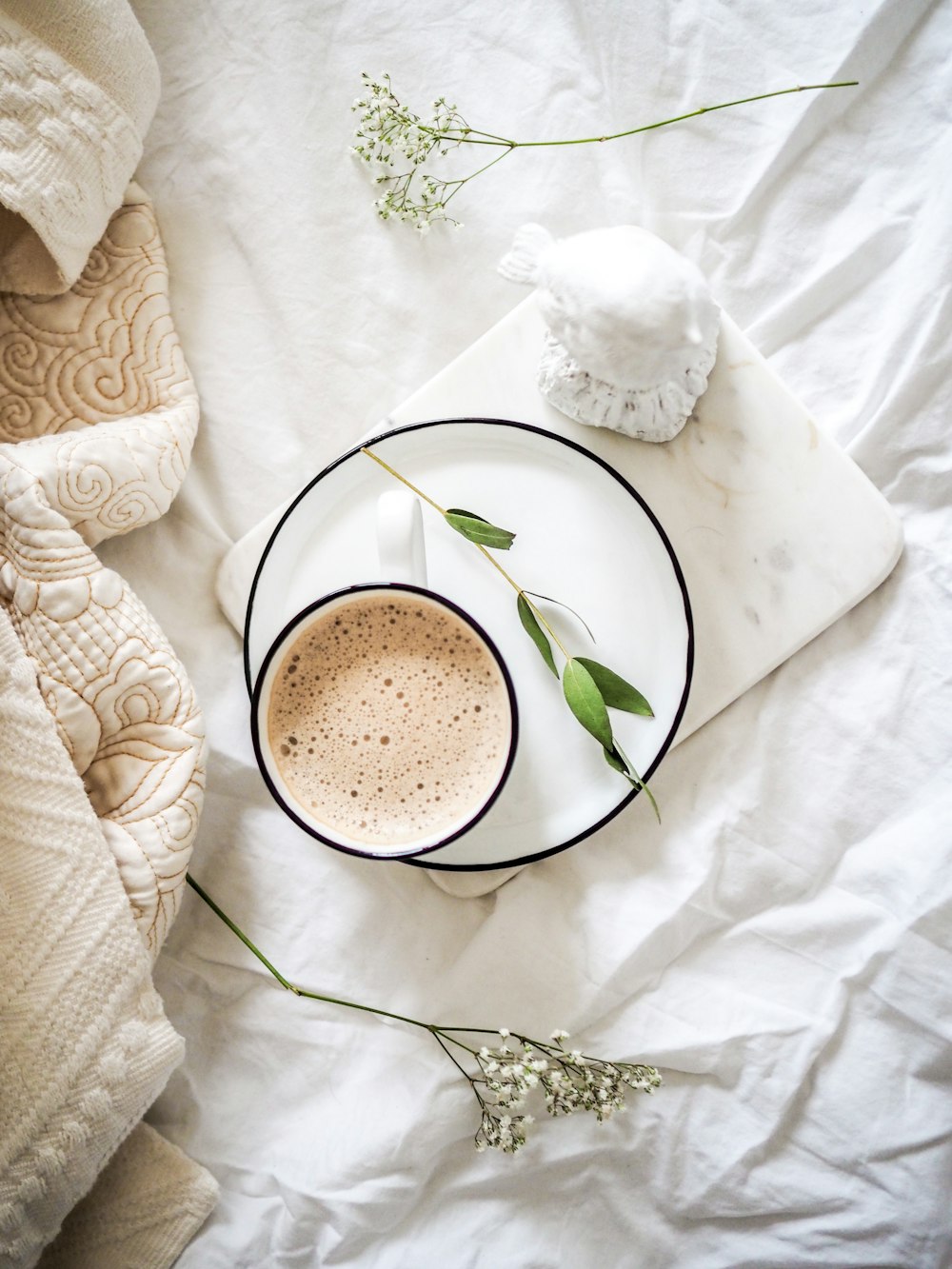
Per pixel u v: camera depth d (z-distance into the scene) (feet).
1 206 1.67
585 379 1.58
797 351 1.74
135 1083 1.54
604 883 1.72
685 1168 1.70
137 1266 1.69
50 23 1.55
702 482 1.66
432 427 1.65
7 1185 1.47
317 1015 1.76
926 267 1.67
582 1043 1.71
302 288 1.79
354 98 1.77
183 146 1.79
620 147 1.74
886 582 1.69
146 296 1.75
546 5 1.73
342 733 1.53
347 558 1.69
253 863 1.79
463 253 1.77
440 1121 1.70
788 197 1.73
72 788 1.55
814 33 1.70
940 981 1.65
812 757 1.70
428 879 1.76
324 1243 1.71
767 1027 1.68
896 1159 1.66
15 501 1.59
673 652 1.63
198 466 1.80
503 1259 1.70
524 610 1.53
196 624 1.80
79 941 1.52
